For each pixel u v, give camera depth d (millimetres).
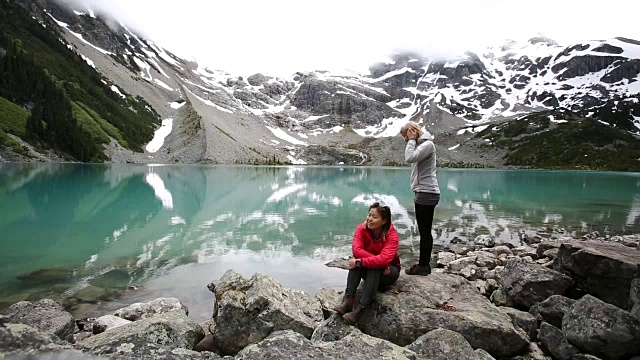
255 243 12172
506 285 6922
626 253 6559
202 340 5477
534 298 6402
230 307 5406
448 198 28281
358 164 150750
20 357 2984
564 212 21047
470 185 43781
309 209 20719
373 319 5441
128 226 14383
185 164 97688
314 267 9727
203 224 15266
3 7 126375
